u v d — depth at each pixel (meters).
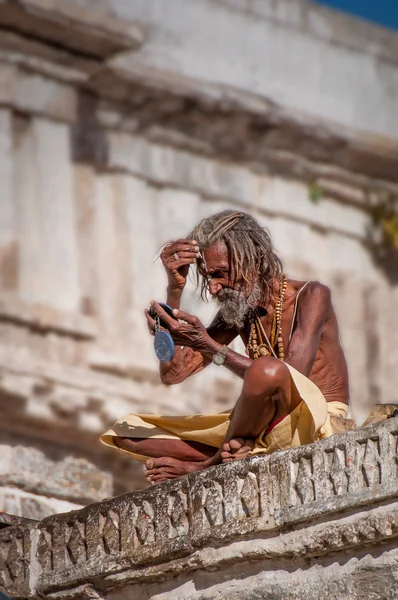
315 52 27.66
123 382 24.23
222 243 13.21
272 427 12.77
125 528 12.66
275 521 11.77
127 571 12.62
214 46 26.33
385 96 28.52
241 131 26.59
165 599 12.52
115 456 22.44
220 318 13.98
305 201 27.69
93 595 12.86
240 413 12.72
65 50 24.64
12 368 22.56
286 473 11.80
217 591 12.20
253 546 11.93
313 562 11.73
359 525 11.38
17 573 13.29
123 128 25.56
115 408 23.45
